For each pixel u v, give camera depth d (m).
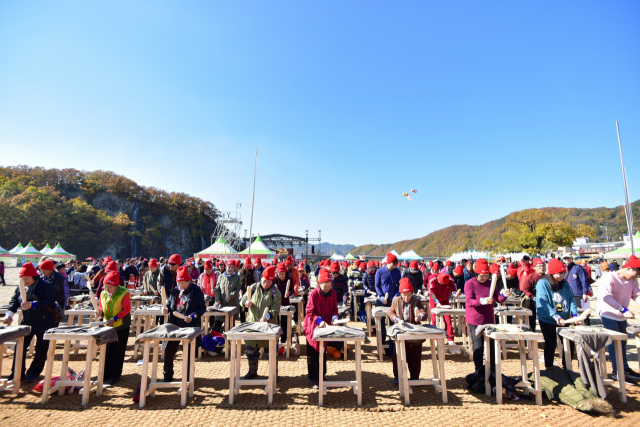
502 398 4.79
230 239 54.69
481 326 5.00
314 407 4.51
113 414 4.27
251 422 4.07
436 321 7.95
